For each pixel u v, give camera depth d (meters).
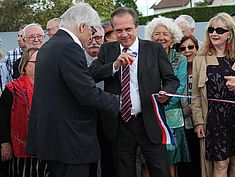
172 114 4.33
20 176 3.92
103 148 4.09
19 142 3.87
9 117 3.95
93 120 3.28
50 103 3.15
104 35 4.70
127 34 3.66
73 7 3.32
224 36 4.11
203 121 4.23
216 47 4.20
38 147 3.20
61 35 3.24
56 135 3.14
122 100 3.70
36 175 3.88
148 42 3.79
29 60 3.96
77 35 3.28
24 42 5.64
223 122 4.11
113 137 3.76
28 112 3.86
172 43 4.49
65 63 3.09
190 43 4.79
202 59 4.23
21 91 3.91
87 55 4.40
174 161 4.42
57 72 3.12
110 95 3.25
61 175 3.20
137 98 3.69
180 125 4.36
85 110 3.21
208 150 4.15
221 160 4.08
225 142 4.10
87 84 3.09
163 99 3.63
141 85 3.66
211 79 4.12
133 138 3.74
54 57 3.14
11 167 4.03
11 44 12.80
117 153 3.79
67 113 3.15
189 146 4.63
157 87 3.69
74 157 3.15
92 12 3.31
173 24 4.46
